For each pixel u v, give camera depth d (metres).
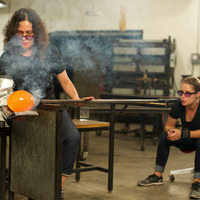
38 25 2.16
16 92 1.88
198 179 2.69
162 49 7.73
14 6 9.58
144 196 2.66
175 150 4.74
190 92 2.71
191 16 8.52
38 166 2.01
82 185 2.94
